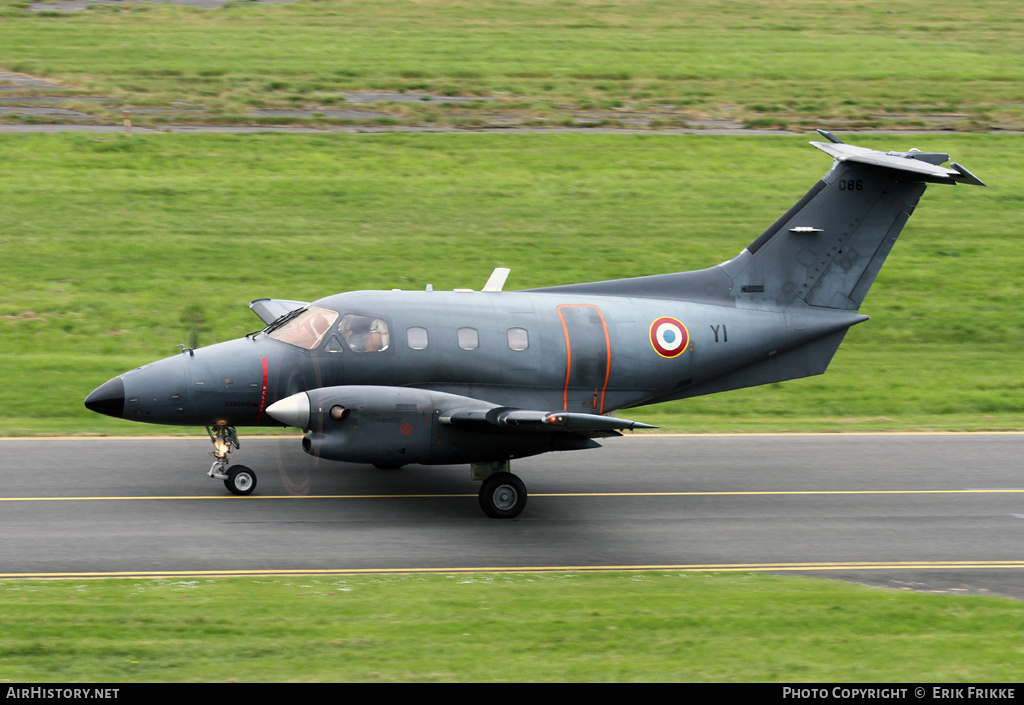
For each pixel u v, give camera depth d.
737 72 190.38
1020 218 137.12
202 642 36.09
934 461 70.19
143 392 54.69
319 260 111.62
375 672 33.94
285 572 45.75
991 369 99.50
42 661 34.06
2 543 48.19
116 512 53.50
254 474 57.59
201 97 161.88
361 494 58.84
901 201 65.06
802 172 144.75
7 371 84.50
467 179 137.25
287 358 56.28
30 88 159.25
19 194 121.56
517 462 67.81
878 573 48.41
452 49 195.38
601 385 60.47
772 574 47.81
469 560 48.53
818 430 79.06
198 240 114.69
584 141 152.88
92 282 103.38
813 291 65.06
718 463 68.69
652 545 51.88
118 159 134.25
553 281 109.56
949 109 174.50
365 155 142.62
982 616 41.56
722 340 62.78
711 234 124.75
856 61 199.38
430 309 58.22
